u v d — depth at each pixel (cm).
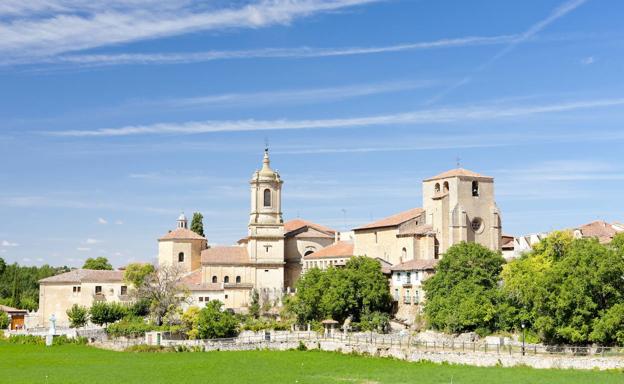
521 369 11275
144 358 13850
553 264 12988
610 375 10512
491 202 18312
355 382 10781
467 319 13888
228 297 19538
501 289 14362
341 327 16712
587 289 11700
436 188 18488
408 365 12288
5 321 19462
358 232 19712
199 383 10881
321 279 17075
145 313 18725
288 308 17362
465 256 15188
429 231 17925
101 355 14400
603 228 17300
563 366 11256
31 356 14300
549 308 12038
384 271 17662
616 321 11106
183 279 19950
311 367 12331
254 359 13388
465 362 12119
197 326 16012
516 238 18488
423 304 16025
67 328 18212
